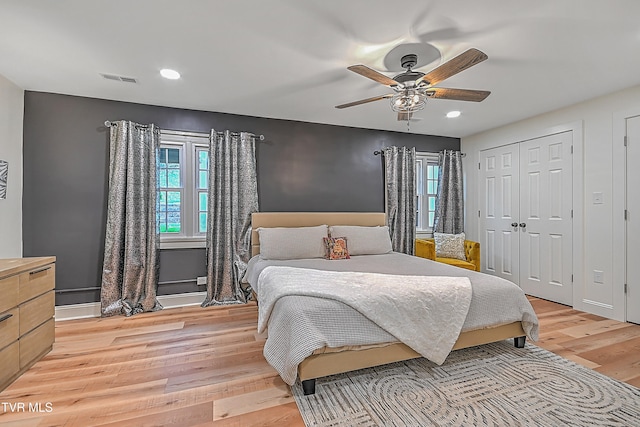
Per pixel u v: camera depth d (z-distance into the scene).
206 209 3.67
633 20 1.83
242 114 3.72
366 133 4.38
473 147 4.74
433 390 1.87
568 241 3.46
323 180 4.14
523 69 2.50
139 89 2.93
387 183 4.39
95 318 3.09
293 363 1.70
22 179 2.94
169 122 3.46
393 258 3.47
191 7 1.74
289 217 3.86
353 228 3.83
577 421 1.58
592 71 2.53
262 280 2.56
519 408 1.69
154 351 2.38
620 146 2.99
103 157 3.22
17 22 1.87
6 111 2.70
